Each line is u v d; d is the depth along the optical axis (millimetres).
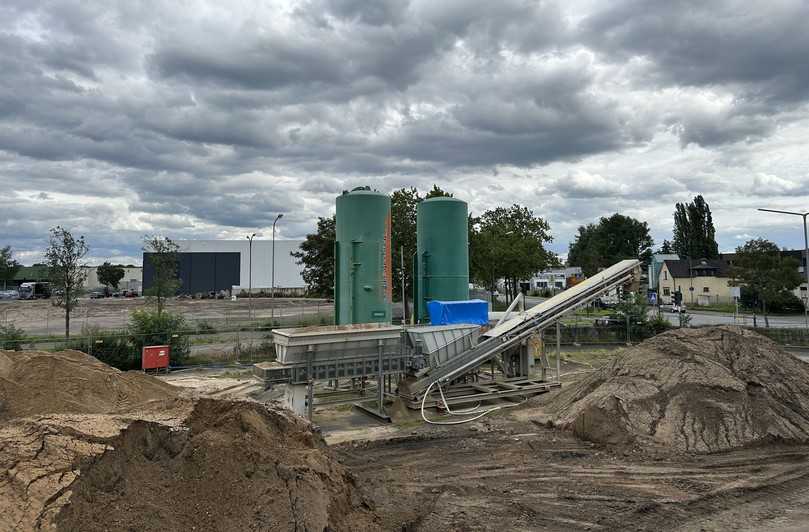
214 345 27828
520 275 48469
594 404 12672
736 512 8422
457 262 20375
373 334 14664
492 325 19453
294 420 8867
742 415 12102
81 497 5422
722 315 52344
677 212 93250
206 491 6312
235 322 36812
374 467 10898
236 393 17281
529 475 10258
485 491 9391
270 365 13602
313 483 6832
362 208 18250
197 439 6906
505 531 7738
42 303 61188
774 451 11383
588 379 15164
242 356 25375
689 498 8961
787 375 13727
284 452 7441
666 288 73188
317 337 13789
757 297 48656
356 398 15227
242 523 6023
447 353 16281
